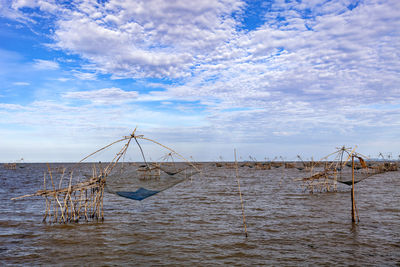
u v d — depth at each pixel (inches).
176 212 811.4
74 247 498.3
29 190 1378.0
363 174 1044.5
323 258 446.0
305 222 673.6
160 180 827.4
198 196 1164.5
